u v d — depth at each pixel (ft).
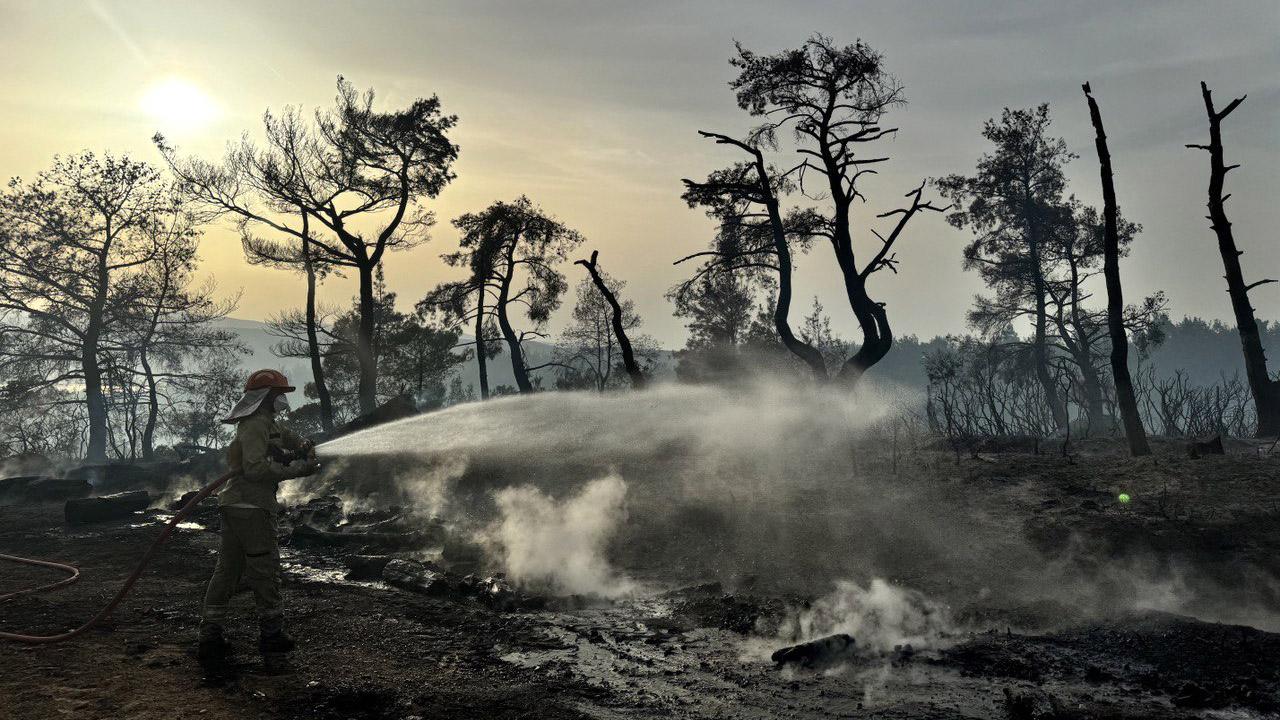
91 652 16.80
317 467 18.34
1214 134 53.16
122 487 56.54
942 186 125.08
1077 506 28.55
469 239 124.98
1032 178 122.31
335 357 138.92
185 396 144.77
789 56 74.90
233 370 142.51
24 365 131.85
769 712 14.34
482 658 17.56
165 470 58.13
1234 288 51.98
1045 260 123.75
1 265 121.19
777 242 75.77
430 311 133.18
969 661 16.81
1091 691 15.06
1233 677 15.34
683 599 22.77
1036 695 14.06
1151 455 37.58
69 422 140.46
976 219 125.08
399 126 106.63
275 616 17.28
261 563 17.19
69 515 38.32
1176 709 14.07
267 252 110.01
